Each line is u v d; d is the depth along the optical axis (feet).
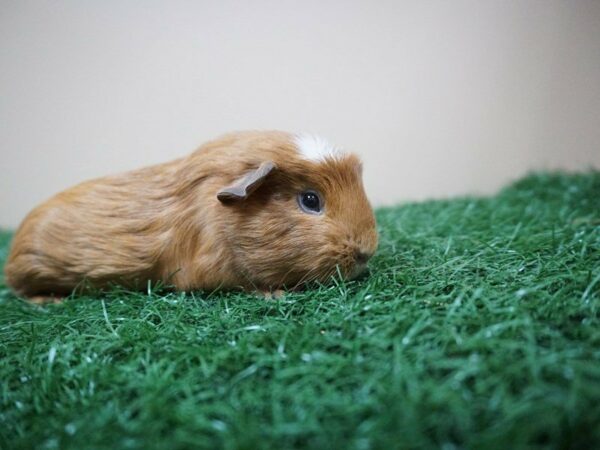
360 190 0.64
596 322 0.45
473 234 0.79
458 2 1.25
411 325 0.47
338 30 1.30
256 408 0.40
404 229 0.88
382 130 1.34
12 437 0.42
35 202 1.42
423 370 0.40
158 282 0.68
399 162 1.36
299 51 1.31
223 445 0.36
